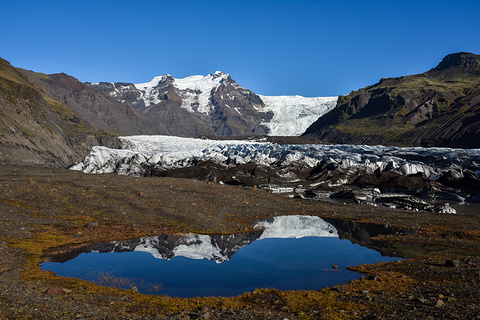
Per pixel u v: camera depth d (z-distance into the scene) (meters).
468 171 91.75
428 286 23.33
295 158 115.50
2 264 25.66
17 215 41.94
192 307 19.59
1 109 118.75
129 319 16.34
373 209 59.38
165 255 32.50
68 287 21.64
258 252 34.19
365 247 36.62
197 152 132.50
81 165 101.44
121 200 51.78
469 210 66.56
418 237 40.91
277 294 22.39
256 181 96.00
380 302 20.20
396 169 99.31
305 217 52.81
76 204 48.78
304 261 31.28
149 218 45.97
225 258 32.03
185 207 51.19
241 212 53.16
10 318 14.34
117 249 34.03
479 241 38.75
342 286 23.52
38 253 30.38
